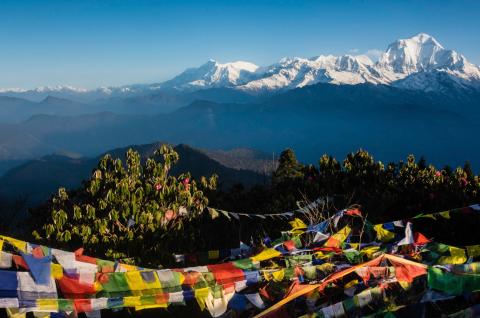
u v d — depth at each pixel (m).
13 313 3.75
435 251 6.46
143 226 9.01
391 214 12.27
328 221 7.65
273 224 11.32
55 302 3.90
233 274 4.84
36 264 4.00
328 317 4.94
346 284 5.52
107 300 4.13
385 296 5.28
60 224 8.68
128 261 8.09
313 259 6.02
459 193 11.69
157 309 6.69
